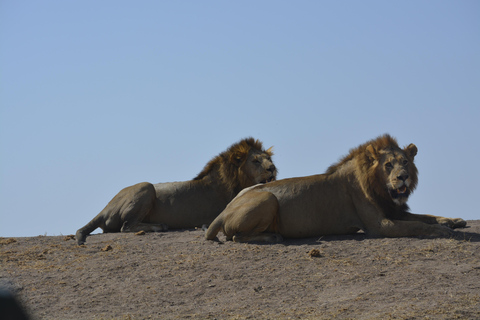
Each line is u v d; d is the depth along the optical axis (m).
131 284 11.23
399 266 11.48
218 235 15.33
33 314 9.58
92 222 17.38
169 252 13.45
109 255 13.44
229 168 17.77
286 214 14.23
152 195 17.39
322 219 14.23
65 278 11.75
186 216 17.58
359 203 14.15
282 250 12.99
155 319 9.20
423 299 9.50
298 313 9.19
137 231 17.08
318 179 14.56
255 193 14.43
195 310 9.71
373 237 13.91
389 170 13.81
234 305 9.86
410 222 13.60
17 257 13.49
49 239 16.48
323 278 11.04
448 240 12.91
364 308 9.24
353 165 14.41
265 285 10.83
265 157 17.81
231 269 11.81
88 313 9.65
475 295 9.54
